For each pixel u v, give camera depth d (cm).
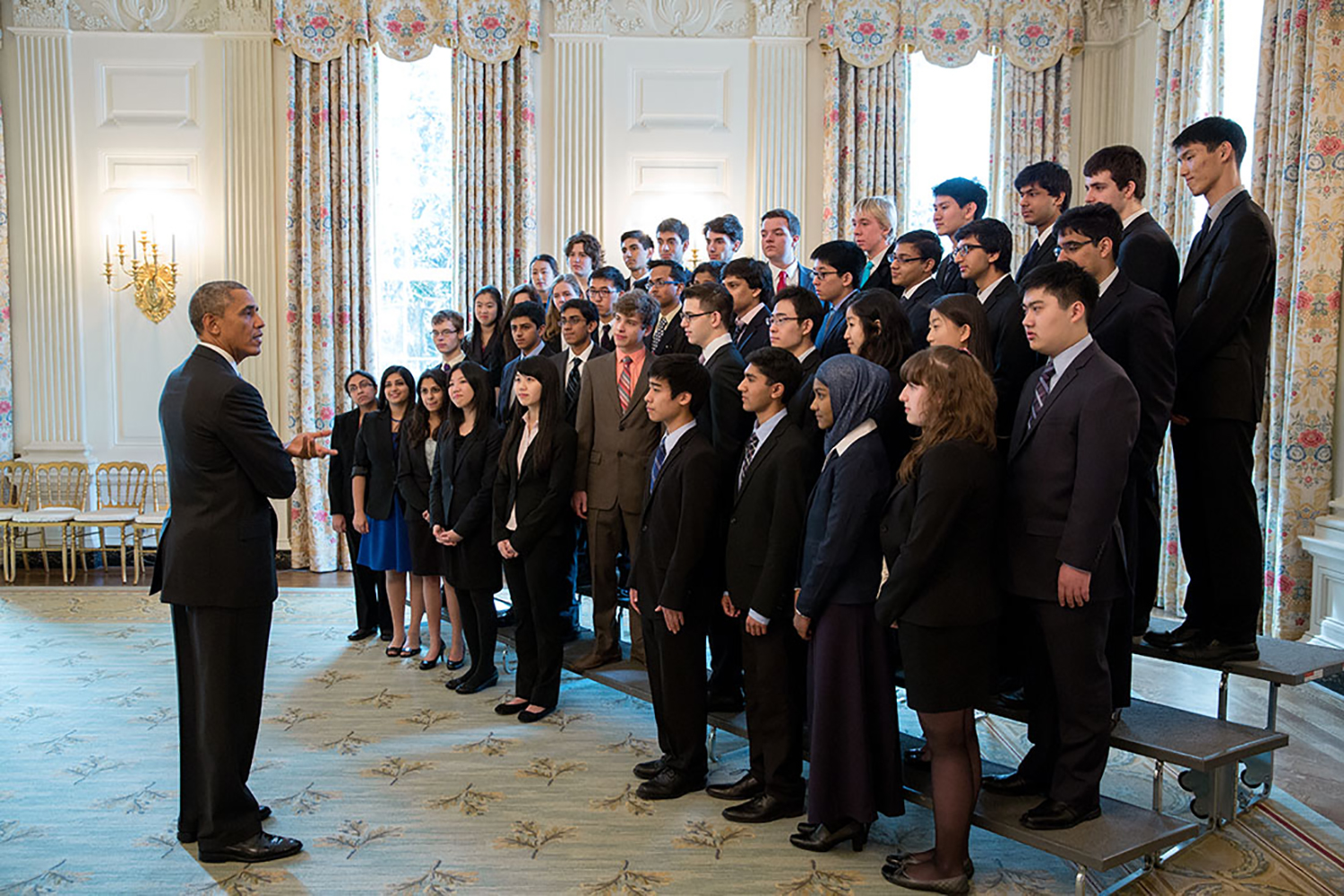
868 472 285
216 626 292
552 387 415
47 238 741
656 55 741
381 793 345
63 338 746
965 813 271
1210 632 335
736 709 378
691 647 340
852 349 319
